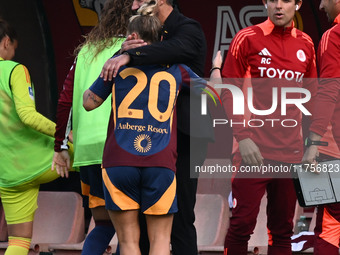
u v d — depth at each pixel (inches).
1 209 1119.0
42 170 851.4
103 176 631.8
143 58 623.8
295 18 1223.5
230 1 1244.5
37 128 830.5
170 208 628.7
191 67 676.7
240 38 743.7
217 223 987.9
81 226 1071.0
